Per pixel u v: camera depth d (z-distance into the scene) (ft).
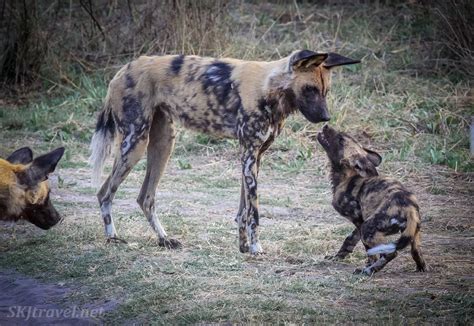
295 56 64.85
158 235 68.33
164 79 69.15
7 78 124.26
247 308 53.06
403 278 59.36
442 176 90.33
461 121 104.06
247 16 134.21
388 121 105.29
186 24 119.34
